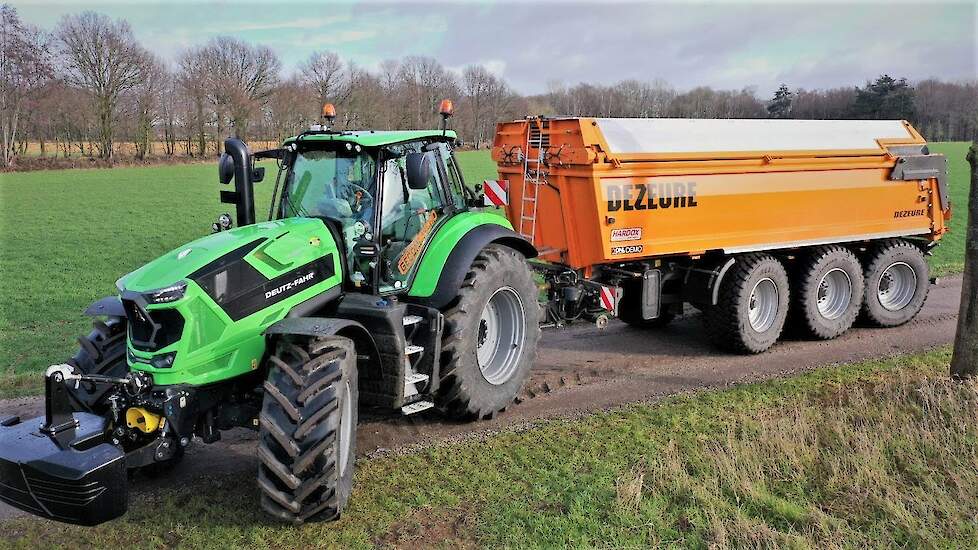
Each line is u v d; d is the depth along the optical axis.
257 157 6.05
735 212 8.41
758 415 6.13
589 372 7.91
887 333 9.73
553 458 5.51
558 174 7.91
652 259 8.34
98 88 53.91
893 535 4.31
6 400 6.97
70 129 53.75
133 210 28.80
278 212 6.01
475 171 39.19
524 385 7.44
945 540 4.22
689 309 10.95
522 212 8.66
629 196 7.64
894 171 9.54
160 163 55.47
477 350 6.26
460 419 6.36
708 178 8.15
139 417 4.45
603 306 8.01
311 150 5.93
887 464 5.20
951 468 5.12
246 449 5.80
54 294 13.38
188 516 4.63
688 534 4.34
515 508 4.68
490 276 6.22
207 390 4.62
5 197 33.38
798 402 6.70
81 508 3.74
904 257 9.90
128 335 4.64
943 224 10.39
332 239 5.40
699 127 8.20
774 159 8.51
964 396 6.28
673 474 5.00
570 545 4.22
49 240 21.19
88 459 3.75
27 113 50.72
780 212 8.73
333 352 4.46
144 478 5.23
